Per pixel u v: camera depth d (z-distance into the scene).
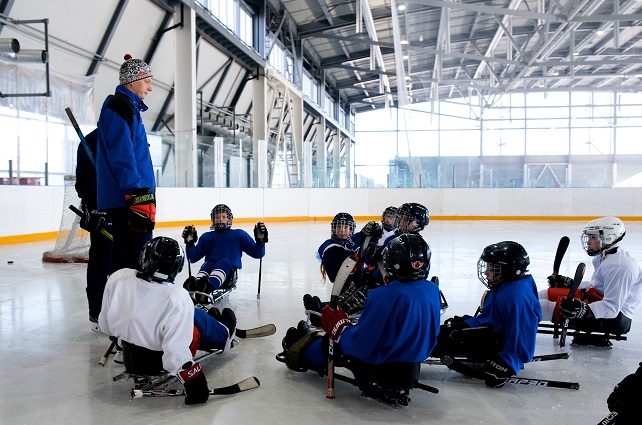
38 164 9.86
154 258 2.17
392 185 17.70
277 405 2.26
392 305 2.07
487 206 17.41
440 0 12.60
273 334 3.40
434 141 28.23
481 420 2.12
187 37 12.89
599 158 26.69
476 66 24.58
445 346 2.56
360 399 2.33
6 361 2.85
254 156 15.91
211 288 3.34
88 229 3.19
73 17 10.61
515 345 2.38
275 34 18.05
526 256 2.39
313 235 11.27
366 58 23.42
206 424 2.07
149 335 2.21
